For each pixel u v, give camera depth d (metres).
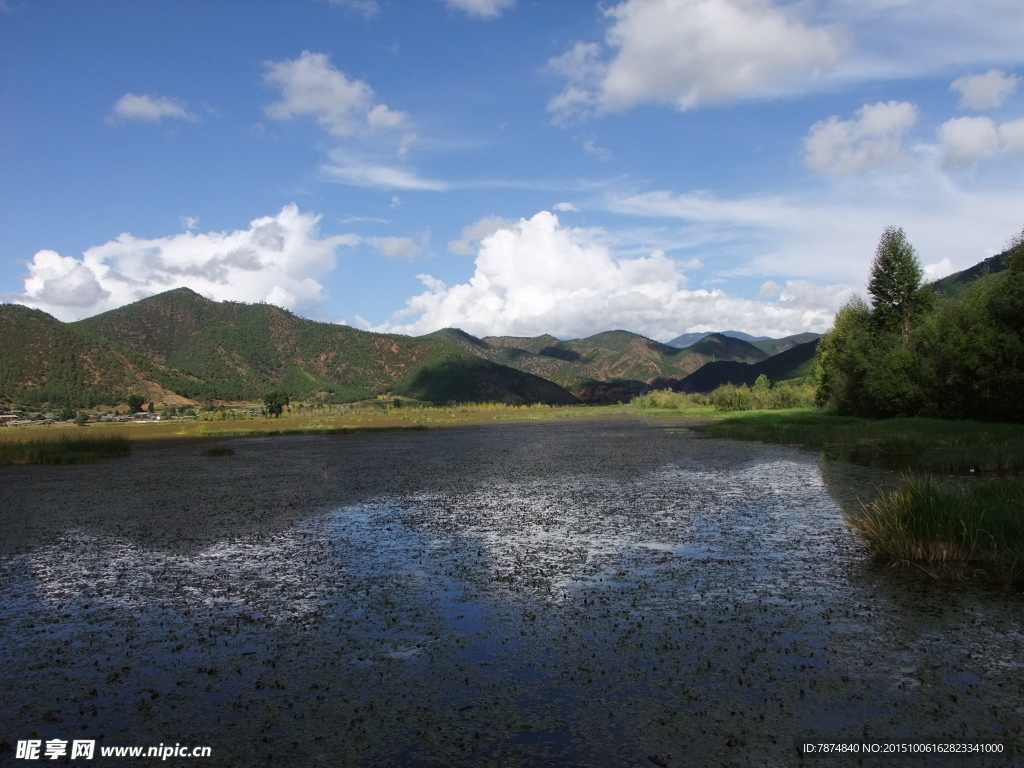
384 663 6.46
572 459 27.25
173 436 53.09
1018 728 4.96
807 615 7.52
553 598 8.44
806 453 26.89
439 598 8.55
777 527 12.47
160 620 7.93
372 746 4.89
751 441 34.53
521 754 4.73
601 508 15.04
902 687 5.66
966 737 4.84
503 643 6.93
